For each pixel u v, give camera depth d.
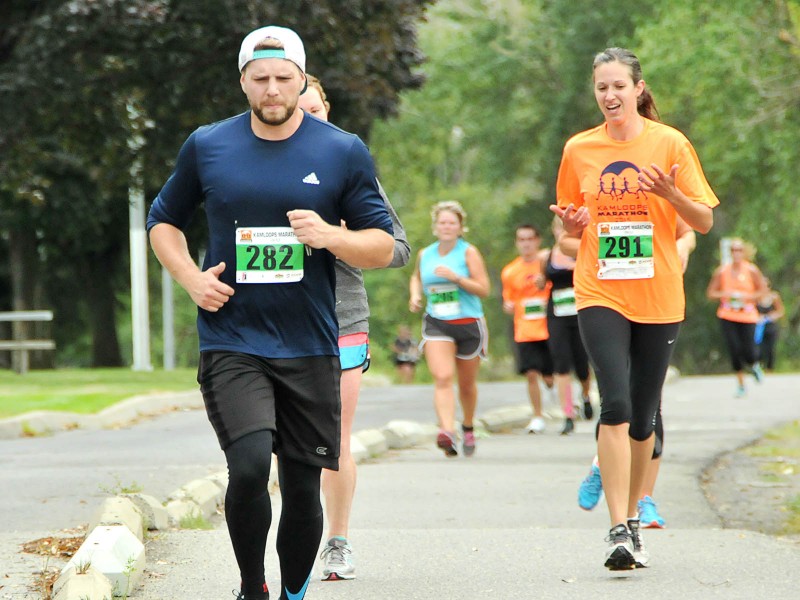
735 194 124.12
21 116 62.66
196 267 14.98
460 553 20.36
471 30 138.00
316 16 59.34
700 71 99.44
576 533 22.16
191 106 66.44
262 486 14.52
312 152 14.87
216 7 59.12
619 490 19.02
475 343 34.91
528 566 19.34
